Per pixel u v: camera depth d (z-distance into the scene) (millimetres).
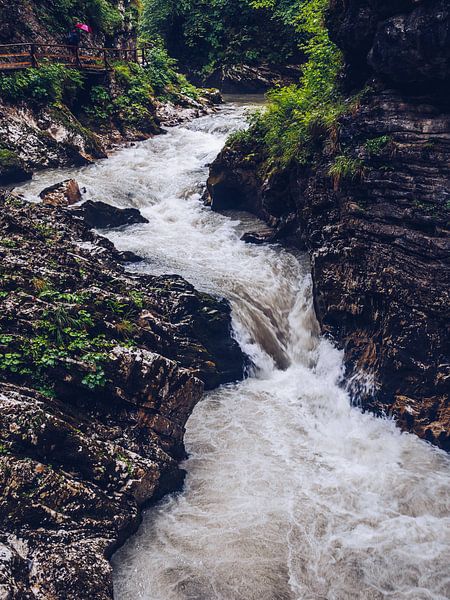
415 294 9000
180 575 6648
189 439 9008
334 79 11617
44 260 9258
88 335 7949
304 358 11352
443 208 8758
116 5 25844
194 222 15031
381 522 7535
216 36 33781
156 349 9000
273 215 14195
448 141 8711
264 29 32812
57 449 6711
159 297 10305
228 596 6426
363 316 10086
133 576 6621
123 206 15500
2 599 5211
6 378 7066
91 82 21859
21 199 12344
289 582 6621
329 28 10500
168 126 22781
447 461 8719
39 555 5980
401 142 9148
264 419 9641
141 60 26531
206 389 10234
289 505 7770
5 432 6434
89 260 10383
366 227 9594
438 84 8727
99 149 19016
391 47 8656
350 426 9680
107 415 7559
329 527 7422
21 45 18688
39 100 18531
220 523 7422
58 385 7250
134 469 7219
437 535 7363
